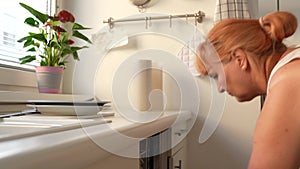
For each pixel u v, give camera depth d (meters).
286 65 0.72
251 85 0.85
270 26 0.82
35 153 0.36
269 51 0.82
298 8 1.50
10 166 0.32
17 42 1.47
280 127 0.63
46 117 0.87
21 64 1.49
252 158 0.66
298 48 0.79
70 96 1.44
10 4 1.48
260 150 0.64
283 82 0.67
